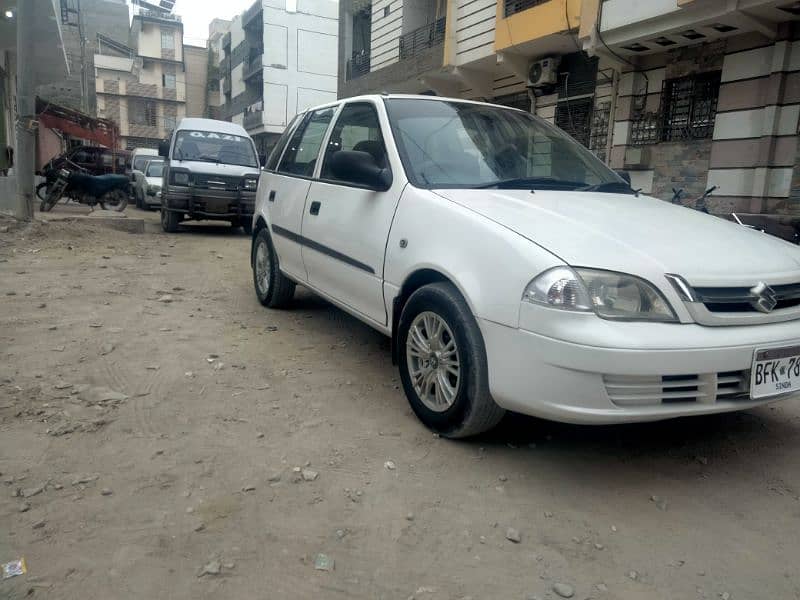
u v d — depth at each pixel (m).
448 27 13.75
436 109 4.14
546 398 2.61
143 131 57.59
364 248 3.77
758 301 2.71
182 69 58.31
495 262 2.80
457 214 3.10
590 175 4.09
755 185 8.67
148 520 2.39
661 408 2.58
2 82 15.55
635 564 2.27
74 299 5.70
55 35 15.03
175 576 2.09
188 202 11.12
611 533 2.45
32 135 10.04
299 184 4.92
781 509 2.66
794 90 8.21
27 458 2.79
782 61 8.24
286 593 2.04
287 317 5.48
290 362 4.27
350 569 2.17
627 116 10.61
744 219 8.05
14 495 2.50
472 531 2.42
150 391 3.63
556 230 2.86
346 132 4.46
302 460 2.90
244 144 12.38
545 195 3.47
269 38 42.25
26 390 3.52
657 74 10.15
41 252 8.27
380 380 3.99
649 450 3.15
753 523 2.55
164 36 57.31
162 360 4.16
